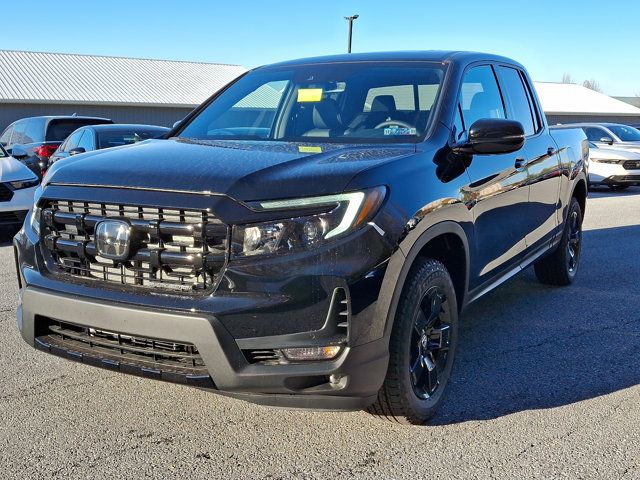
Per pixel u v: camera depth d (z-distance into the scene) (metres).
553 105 48.66
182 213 2.86
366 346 2.87
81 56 40.97
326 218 2.80
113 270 3.03
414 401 3.27
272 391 2.79
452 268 3.80
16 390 3.74
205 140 3.96
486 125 3.59
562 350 4.59
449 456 3.11
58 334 3.23
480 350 4.58
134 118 36.88
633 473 2.98
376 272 2.87
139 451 3.10
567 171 5.69
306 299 2.75
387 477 2.92
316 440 3.25
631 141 16.31
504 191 4.23
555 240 5.68
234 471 2.95
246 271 2.76
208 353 2.76
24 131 13.27
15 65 37.78
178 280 2.89
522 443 3.25
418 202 3.15
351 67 4.45
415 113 3.90
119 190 3.00
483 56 4.67
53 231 3.23
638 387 3.96
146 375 2.92
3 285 6.04
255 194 2.82
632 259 7.72
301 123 4.12
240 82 4.80
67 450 3.09
